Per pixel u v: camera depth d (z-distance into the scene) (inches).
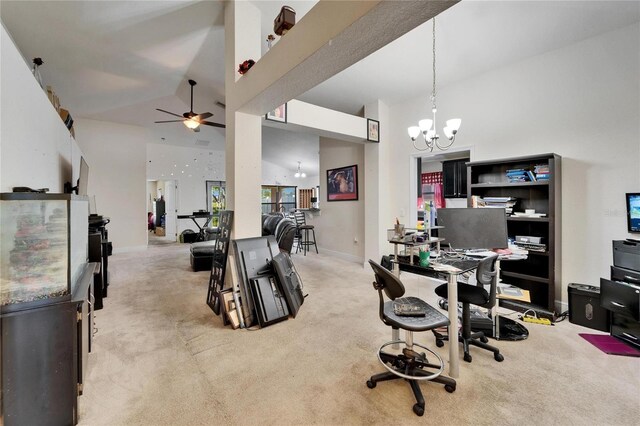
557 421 62.7
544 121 133.0
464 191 220.8
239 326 111.0
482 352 92.6
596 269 119.0
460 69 152.5
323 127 168.7
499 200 139.6
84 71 171.2
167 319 118.7
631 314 94.0
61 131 132.0
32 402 58.0
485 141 153.7
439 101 175.6
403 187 197.2
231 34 130.7
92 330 95.7
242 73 123.3
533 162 135.2
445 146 172.7
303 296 142.0
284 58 92.7
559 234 128.1
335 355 90.8
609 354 89.9
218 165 409.1
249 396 71.5
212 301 131.3
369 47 76.0
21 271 56.8
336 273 195.6
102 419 63.7
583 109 122.1
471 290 93.0
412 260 91.9
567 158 126.5
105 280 147.1
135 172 284.5
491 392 72.4
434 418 63.8
